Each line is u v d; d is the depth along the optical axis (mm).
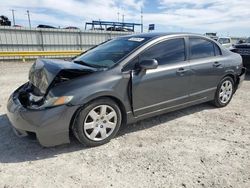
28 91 3574
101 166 2912
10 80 8125
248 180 2652
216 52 4797
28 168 2861
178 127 4055
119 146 3396
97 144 3365
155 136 3715
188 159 3066
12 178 2666
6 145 3398
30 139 3355
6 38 16859
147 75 3629
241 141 3574
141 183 2598
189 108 4992
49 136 3018
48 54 16484
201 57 4457
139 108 3668
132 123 3930
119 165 2934
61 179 2662
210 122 4289
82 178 2680
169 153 3211
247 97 5965
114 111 3439
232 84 5160
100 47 4430
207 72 4473
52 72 3178
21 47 17578
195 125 4148
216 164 2959
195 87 4359
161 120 4340
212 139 3629
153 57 3775
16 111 3100
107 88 3254
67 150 3271
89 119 3252
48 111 2955
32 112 2961
